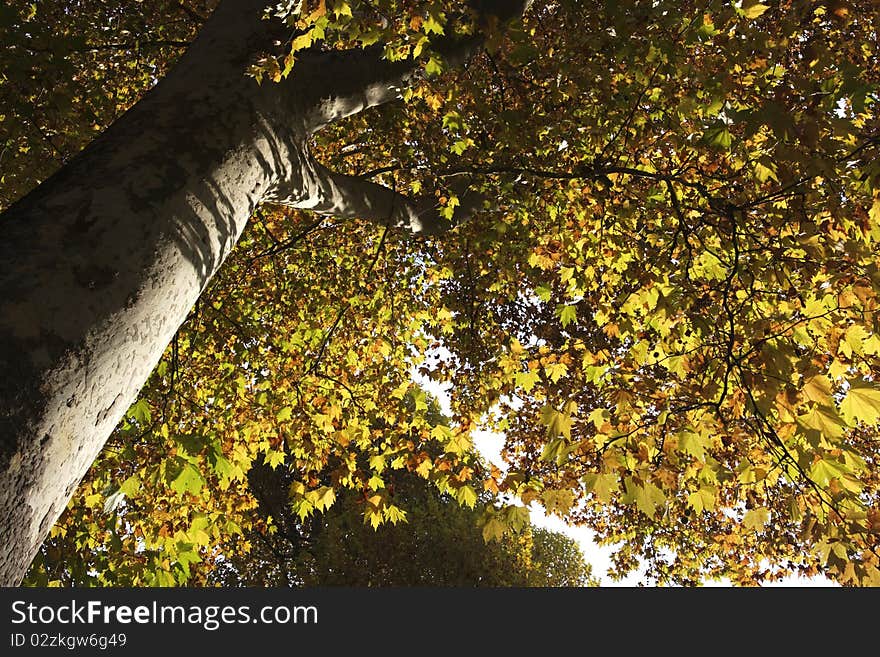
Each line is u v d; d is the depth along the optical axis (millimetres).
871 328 2740
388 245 7695
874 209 3002
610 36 4664
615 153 5164
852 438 6520
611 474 2742
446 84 4734
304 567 17594
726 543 8070
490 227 7016
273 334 7180
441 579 16625
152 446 5062
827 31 5051
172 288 1852
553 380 4215
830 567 2533
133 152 1993
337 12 2467
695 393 3281
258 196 2463
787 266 3238
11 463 1275
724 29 3613
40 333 1435
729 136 3523
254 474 19016
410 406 5645
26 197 1801
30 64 3586
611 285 5223
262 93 2527
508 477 3006
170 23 6457
